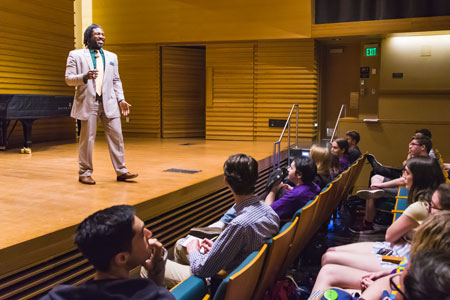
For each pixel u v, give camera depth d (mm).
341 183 4391
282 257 2602
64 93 8945
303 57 9180
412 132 8297
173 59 10008
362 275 2674
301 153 7672
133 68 10086
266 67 9430
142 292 1406
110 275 1500
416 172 2869
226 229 2311
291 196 3510
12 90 7762
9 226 2998
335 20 8961
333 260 2914
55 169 5520
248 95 9633
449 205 2209
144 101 10109
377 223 5453
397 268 2379
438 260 1067
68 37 9008
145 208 3822
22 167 5660
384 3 8570
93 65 4445
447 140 8125
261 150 7895
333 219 5500
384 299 2045
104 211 1529
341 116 9758
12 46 7730
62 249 2945
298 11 8875
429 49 8141
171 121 10133
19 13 7844
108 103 4562
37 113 7184
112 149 4695
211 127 9906
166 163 6191
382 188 5270
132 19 9852
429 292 1034
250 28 9195
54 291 1394
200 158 6754
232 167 2477
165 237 4098
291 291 2615
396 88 8359
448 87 8062
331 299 2254
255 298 2396
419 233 1558
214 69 9781
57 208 3547
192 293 1827
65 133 9250
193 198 4629
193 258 2361
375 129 8492
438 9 8305
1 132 7719
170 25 9641
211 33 9430
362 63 8828
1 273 2512
